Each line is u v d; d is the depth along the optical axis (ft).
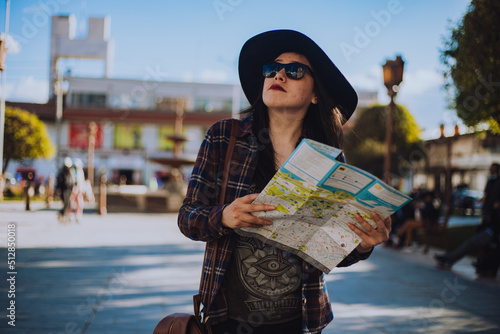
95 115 116.47
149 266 21.50
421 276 21.95
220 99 128.26
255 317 4.84
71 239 30.07
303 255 4.76
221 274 4.75
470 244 23.07
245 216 4.37
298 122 5.30
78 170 43.01
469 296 17.84
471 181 101.86
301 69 5.07
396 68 33.81
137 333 11.70
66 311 13.48
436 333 12.82
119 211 62.54
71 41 113.39
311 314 4.91
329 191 4.37
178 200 65.31
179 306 14.53
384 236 4.71
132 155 121.60
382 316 14.46
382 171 79.25
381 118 81.41
